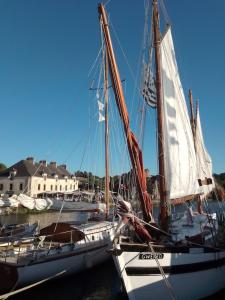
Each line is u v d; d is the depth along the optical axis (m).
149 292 12.37
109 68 13.98
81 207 30.12
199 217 19.02
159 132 15.02
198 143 27.89
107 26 13.86
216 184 27.39
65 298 15.36
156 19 15.71
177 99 16.70
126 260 12.29
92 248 18.69
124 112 13.73
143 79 16.69
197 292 13.27
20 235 19.69
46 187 95.12
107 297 15.50
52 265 16.53
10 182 90.50
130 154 13.68
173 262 12.64
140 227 12.80
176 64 17.28
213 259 13.73
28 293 15.83
